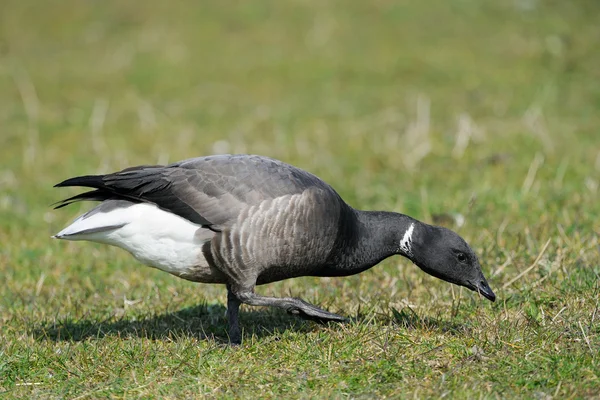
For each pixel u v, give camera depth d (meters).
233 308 9.67
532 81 21.58
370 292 11.09
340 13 26.19
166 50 24.53
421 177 16.47
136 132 19.95
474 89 21.34
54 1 27.47
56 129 20.39
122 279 12.23
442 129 19.05
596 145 17.39
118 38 25.48
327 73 22.86
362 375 8.28
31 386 8.59
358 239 9.90
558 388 7.70
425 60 23.14
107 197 9.76
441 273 9.91
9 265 13.09
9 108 21.58
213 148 18.75
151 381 8.45
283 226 9.11
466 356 8.57
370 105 20.94
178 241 9.28
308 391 8.10
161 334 9.91
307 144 18.83
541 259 11.24
